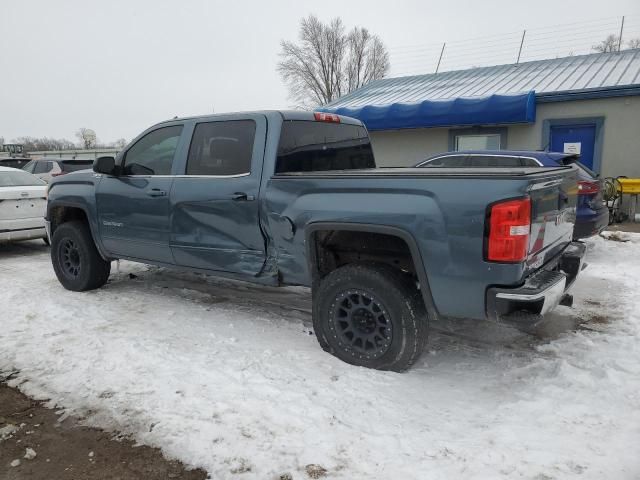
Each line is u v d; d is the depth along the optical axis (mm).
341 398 3248
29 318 4848
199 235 4527
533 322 3086
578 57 15352
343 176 3607
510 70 15875
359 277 3592
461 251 3182
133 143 5141
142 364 3760
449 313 3385
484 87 14586
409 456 2652
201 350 4016
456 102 12617
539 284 3174
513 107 11961
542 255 3467
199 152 4566
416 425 2963
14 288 6020
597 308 5211
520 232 3029
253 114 4262
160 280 6363
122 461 2703
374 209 3451
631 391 3223
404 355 3551
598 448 2646
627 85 11289
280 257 4043
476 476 2459
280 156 4125
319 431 2881
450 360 3936
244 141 4266
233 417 3027
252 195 4094
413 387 3426
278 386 3395
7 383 3549
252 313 5027
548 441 2723
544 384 3412
